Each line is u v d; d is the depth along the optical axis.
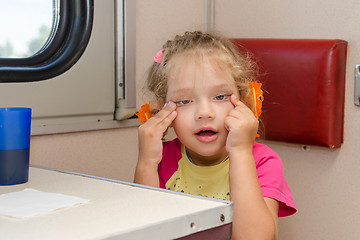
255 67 1.40
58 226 0.50
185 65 0.99
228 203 0.60
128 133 1.43
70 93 1.25
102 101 1.33
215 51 1.01
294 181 1.47
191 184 1.05
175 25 1.52
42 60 1.20
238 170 0.87
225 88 0.97
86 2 1.26
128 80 1.37
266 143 1.54
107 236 0.46
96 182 0.75
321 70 1.31
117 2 1.33
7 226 0.51
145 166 1.01
